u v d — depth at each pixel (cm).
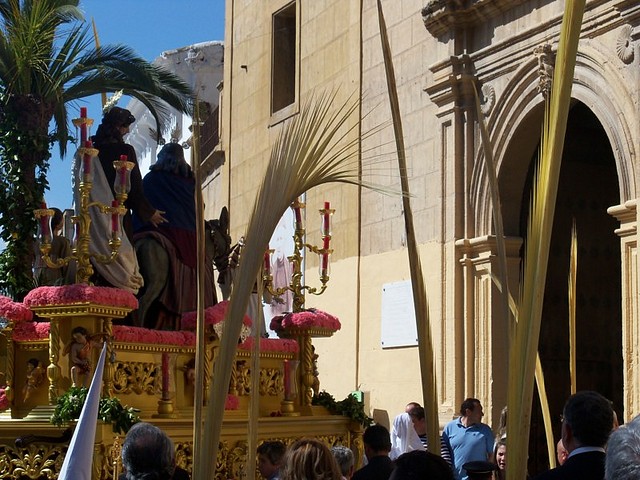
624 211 1280
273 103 2272
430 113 1662
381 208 1798
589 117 1750
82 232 968
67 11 1218
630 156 1280
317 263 2006
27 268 1148
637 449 272
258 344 413
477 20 1577
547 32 1430
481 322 1534
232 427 1036
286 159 395
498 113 1526
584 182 1769
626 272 1275
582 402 466
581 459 454
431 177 1650
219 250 1232
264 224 393
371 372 1795
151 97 1445
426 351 411
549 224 374
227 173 2467
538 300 373
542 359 1695
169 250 1116
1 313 969
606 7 1330
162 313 1106
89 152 968
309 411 1215
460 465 1095
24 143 1156
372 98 1844
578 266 1739
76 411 895
